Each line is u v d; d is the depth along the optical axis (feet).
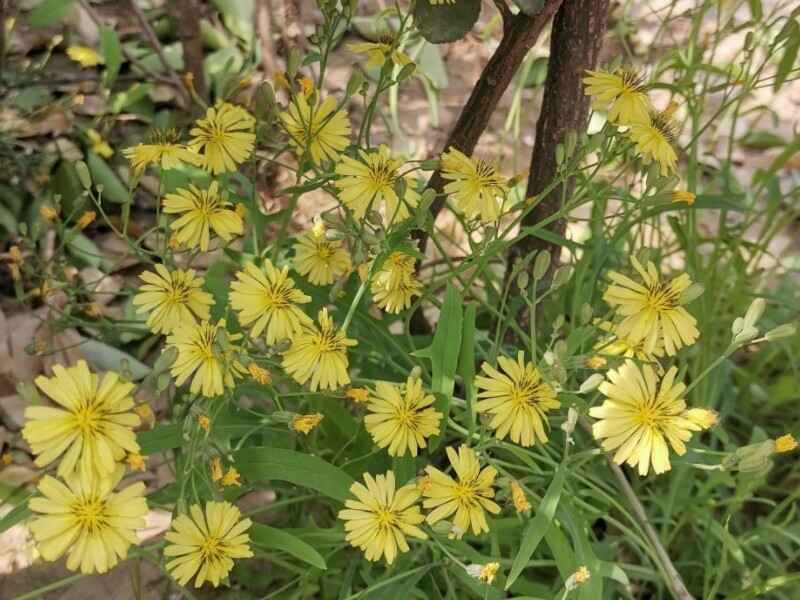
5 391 0.74
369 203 0.54
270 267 0.50
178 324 0.51
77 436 0.41
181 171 0.67
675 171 0.59
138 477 0.71
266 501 0.69
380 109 1.15
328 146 0.59
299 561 0.61
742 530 0.71
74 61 1.04
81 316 0.81
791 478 0.74
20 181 0.88
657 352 0.52
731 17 0.75
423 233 0.71
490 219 0.55
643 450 0.47
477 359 0.72
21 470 0.70
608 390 0.46
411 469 0.54
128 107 1.01
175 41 1.12
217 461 0.48
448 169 0.55
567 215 0.68
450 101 1.18
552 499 0.49
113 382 0.42
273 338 0.49
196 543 0.45
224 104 0.58
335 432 0.62
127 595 0.63
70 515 0.42
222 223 0.54
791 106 1.24
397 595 0.53
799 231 1.05
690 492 0.68
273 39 1.01
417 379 0.51
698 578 0.68
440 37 0.59
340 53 1.20
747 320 0.49
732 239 0.79
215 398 0.52
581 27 0.62
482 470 0.53
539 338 0.72
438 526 0.47
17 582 0.63
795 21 0.63
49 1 0.98
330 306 0.70
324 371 0.50
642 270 0.50
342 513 0.47
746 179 1.10
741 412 0.79
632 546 0.66
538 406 0.49
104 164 0.93
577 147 0.58
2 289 0.83
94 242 0.90
